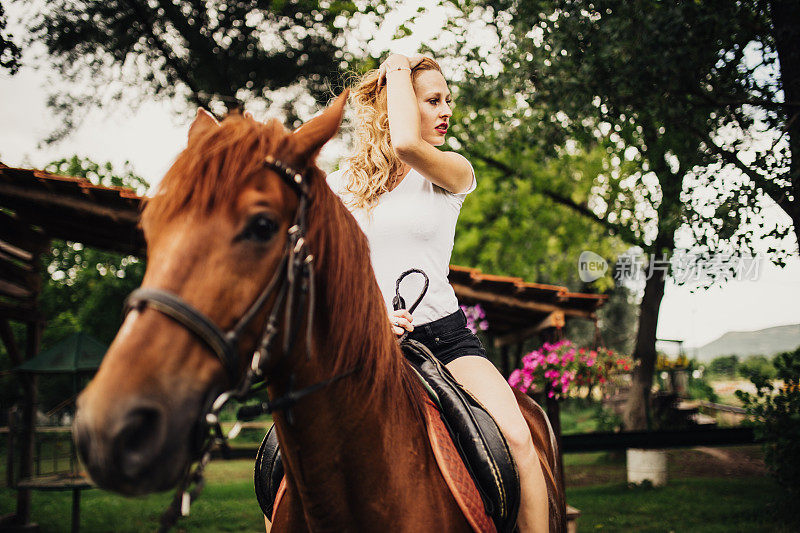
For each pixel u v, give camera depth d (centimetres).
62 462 1032
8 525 697
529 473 177
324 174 135
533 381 720
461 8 891
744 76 603
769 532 624
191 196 109
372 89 205
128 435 94
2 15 750
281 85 1245
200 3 1143
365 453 140
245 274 108
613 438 940
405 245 192
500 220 1471
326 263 130
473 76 946
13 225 702
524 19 725
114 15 1086
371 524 140
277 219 113
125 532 691
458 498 151
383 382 146
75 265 2227
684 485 917
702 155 616
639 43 615
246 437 1639
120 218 621
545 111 802
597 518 739
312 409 133
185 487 102
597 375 705
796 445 612
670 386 1595
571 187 1370
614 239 1429
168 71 1209
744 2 570
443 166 178
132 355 98
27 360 758
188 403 100
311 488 137
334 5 1073
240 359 109
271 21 1180
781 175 551
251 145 117
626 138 830
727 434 924
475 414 173
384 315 150
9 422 952
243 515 777
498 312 793
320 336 131
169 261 105
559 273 1572
